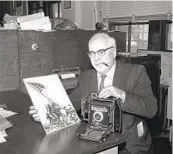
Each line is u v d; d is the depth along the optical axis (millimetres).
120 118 1159
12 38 2055
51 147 1021
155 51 3035
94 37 1392
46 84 1264
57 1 4152
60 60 2381
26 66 2168
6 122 1290
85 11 3803
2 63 2043
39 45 2211
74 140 1078
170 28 2998
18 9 4730
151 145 1472
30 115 1474
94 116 1150
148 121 2818
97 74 1545
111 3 3557
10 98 1896
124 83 1451
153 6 3051
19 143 1070
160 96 2883
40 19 2238
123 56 2502
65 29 2416
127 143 1352
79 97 1587
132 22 3324
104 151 1053
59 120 1209
